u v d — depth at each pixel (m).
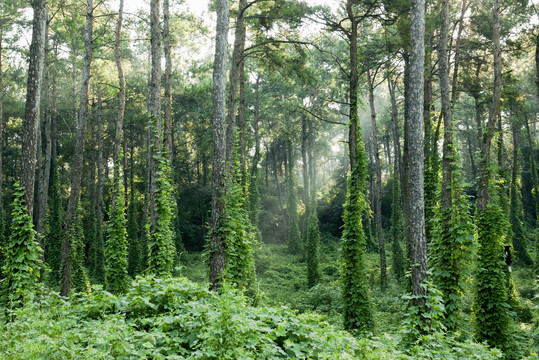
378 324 13.16
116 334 4.98
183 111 43.81
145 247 28.11
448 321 10.77
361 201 13.42
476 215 13.91
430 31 16.61
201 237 41.22
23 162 10.77
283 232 45.19
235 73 16.31
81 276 19.86
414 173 9.88
